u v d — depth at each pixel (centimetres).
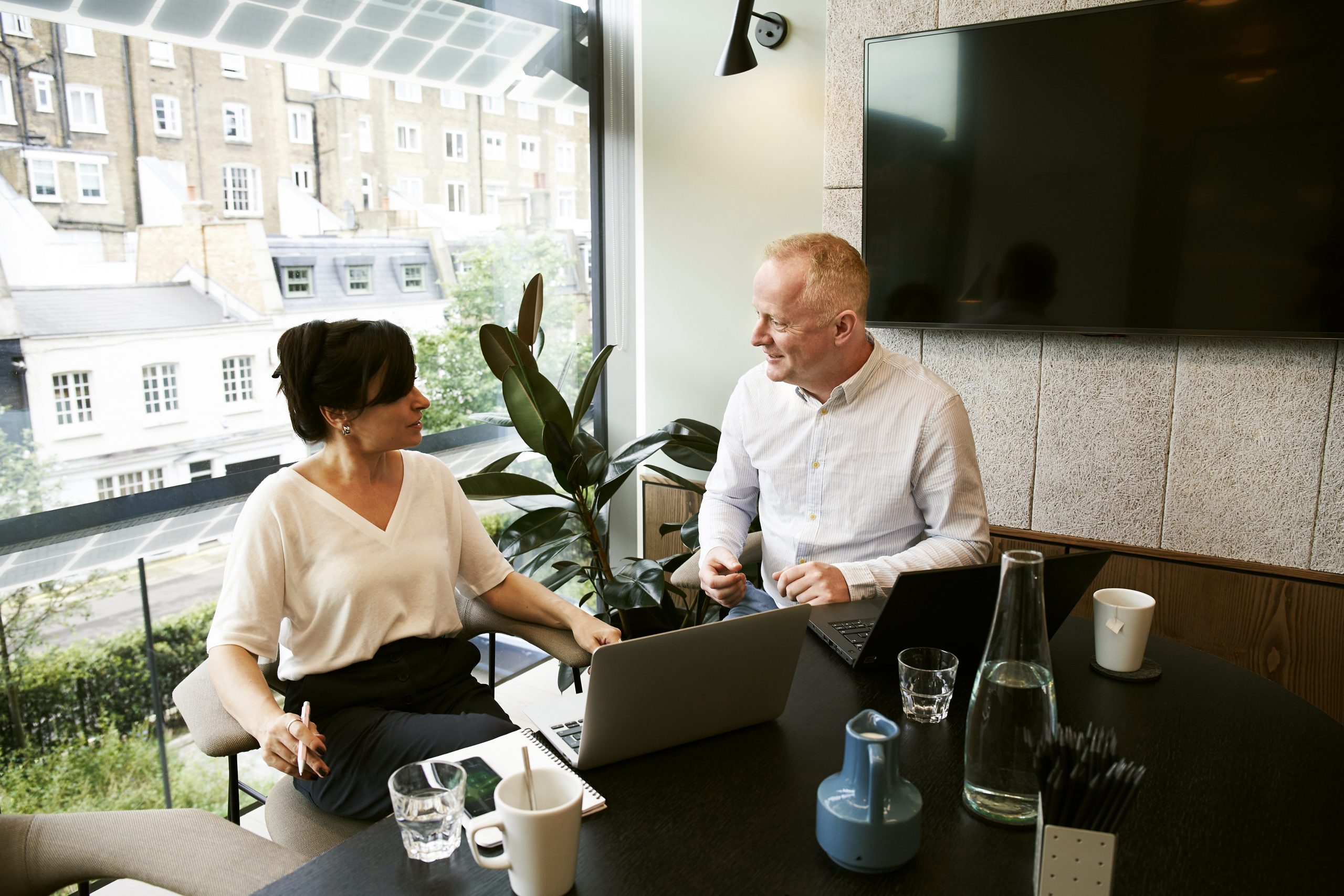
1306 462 204
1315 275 194
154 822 101
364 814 133
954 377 245
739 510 190
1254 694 116
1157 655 128
